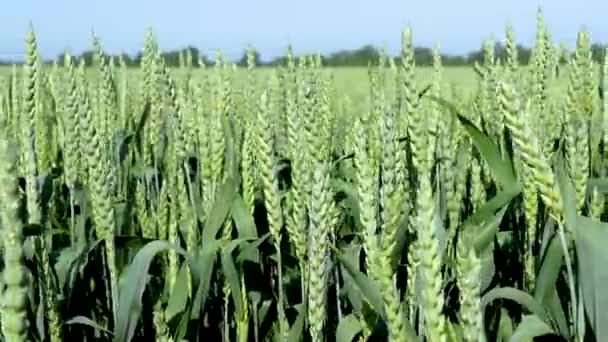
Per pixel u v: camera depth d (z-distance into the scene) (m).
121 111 1.56
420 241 0.56
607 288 0.68
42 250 0.80
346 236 1.01
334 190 1.02
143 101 1.49
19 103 1.26
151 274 0.97
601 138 1.01
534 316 0.76
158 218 0.95
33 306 0.83
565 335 0.75
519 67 1.10
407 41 0.85
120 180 1.26
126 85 1.60
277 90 1.28
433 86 1.16
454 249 0.83
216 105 1.14
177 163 1.03
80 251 0.93
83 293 0.98
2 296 0.55
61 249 0.96
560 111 1.08
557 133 1.07
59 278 0.92
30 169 0.80
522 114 0.65
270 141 0.82
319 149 0.93
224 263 0.86
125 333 0.81
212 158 0.92
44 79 1.38
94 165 0.84
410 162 0.89
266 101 0.83
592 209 0.80
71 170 0.94
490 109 1.11
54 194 1.18
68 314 0.91
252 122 1.08
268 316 0.99
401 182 0.75
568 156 0.80
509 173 0.80
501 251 0.97
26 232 0.78
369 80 1.22
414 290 0.72
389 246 0.72
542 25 1.06
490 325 0.86
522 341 0.79
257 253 0.94
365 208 0.68
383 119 0.75
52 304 0.80
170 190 0.95
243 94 1.39
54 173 1.19
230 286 0.88
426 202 0.56
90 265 1.01
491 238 0.78
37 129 1.13
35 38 1.03
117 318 0.81
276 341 0.92
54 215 1.08
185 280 0.84
